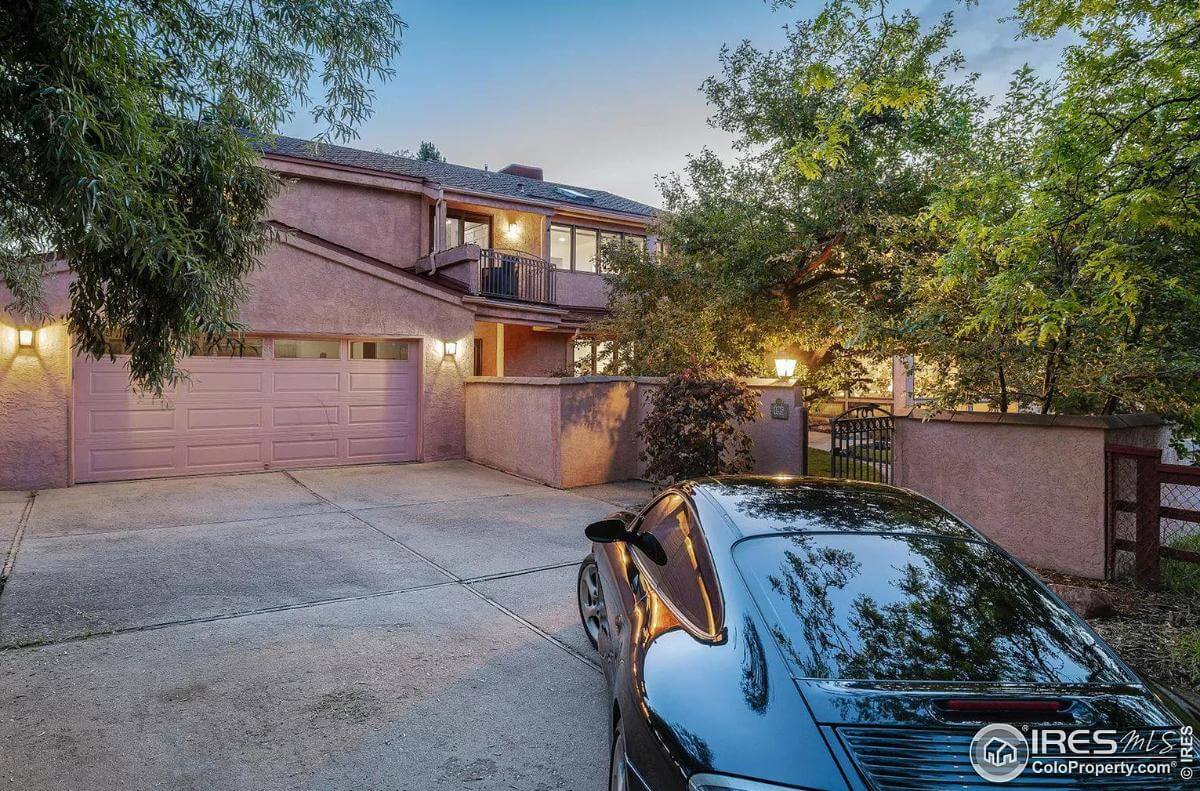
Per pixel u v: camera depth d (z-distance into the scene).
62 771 2.88
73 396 9.42
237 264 5.10
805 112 10.97
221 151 4.67
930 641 2.04
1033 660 2.01
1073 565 5.77
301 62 5.06
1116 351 5.79
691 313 11.56
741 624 2.12
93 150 3.38
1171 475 5.32
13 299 8.88
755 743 1.70
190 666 3.97
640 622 2.62
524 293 15.80
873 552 2.46
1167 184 4.41
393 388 11.98
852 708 1.74
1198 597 5.23
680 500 3.22
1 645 4.19
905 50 6.00
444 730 3.29
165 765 2.95
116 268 4.41
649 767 1.93
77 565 5.89
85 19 3.31
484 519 8.05
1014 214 5.10
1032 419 5.96
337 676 3.87
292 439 11.10
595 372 17.42
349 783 2.84
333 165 14.26
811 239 11.16
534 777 2.91
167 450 10.13
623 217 18.03
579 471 10.17
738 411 8.62
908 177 10.34
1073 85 5.12
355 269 11.36
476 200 15.48
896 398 9.02
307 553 6.48
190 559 6.18
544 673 3.96
